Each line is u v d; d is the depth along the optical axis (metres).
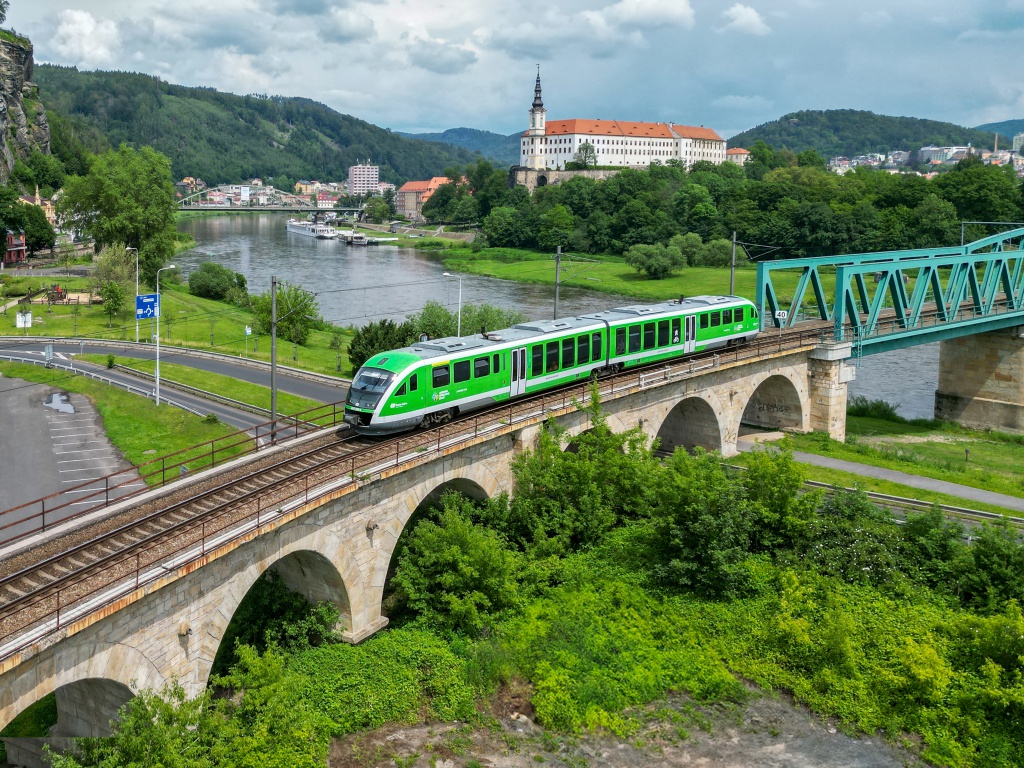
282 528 31.17
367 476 34.59
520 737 32.06
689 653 37.19
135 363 83.88
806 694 34.97
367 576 35.91
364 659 34.66
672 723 33.38
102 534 30.55
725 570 40.41
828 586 40.66
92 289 118.75
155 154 133.12
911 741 32.56
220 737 25.39
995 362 86.31
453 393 43.88
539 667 35.28
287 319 99.69
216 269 135.25
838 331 71.75
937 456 69.69
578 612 39.31
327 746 29.77
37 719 31.28
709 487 43.34
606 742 32.12
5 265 154.75
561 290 161.00
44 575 27.50
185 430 62.31
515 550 43.47
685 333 60.41
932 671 33.66
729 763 31.30
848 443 68.56
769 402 71.56
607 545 44.94
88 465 56.25
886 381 102.75
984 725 32.75
